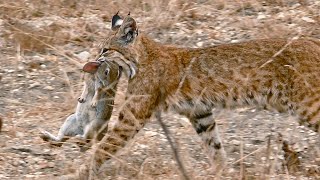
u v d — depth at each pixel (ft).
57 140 41.63
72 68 51.65
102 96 41.55
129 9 58.80
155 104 42.16
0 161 41.73
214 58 42.09
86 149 42.06
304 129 45.60
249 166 41.57
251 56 41.65
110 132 41.65
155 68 41.93
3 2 59.16
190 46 55.06
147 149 43.19
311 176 40.68
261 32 55.67
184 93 42.24
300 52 41.04
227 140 44.88
